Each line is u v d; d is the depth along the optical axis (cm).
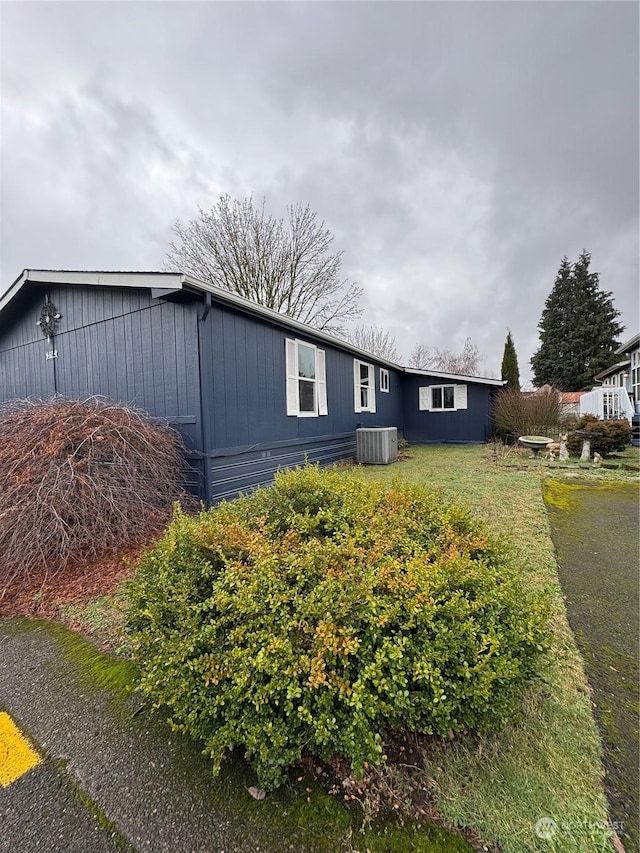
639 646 224
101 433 382
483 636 149
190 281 457
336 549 186
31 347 706
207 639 156
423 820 132
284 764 140
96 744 168
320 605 153
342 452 924
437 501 270
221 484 527
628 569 323
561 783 142
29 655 235
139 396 552
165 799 142
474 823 129
